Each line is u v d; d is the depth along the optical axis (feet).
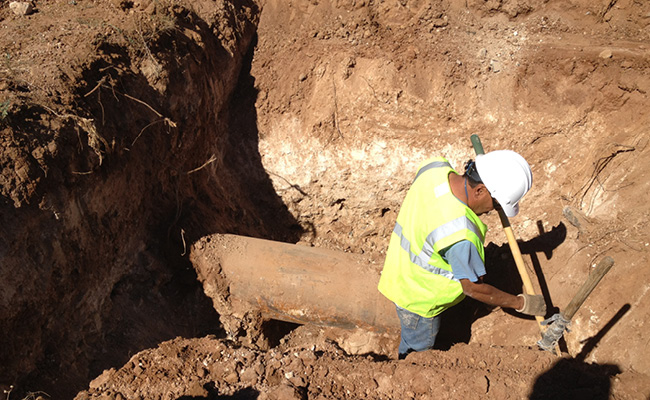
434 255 8.79
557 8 14.79
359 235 16.63
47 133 9.64
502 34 15.11
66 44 11.61
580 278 11.02
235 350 9.53
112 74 11.53
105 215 10.84
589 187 13.21
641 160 12.46
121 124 11.27
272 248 12.28
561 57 14.10
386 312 11.35
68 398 9.68
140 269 11.91
